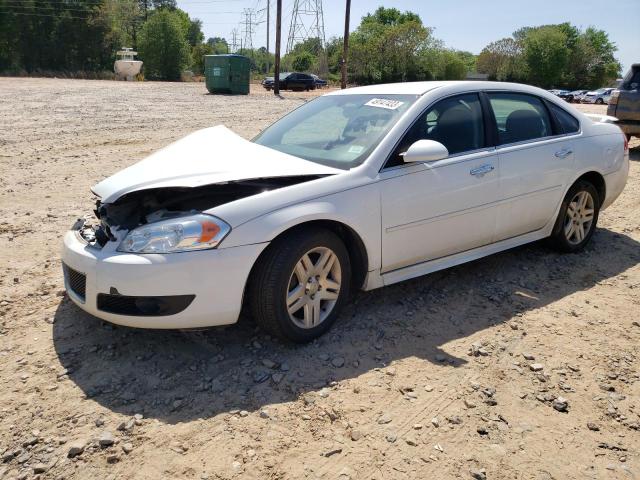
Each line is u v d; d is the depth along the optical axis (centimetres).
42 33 6253
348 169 357
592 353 345
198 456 248
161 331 354
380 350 339
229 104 2120
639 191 760
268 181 336
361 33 8281
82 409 279
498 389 305
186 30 10281
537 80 7831
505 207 432
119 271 297
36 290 411
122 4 8044
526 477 242
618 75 8644
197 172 330
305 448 254
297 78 4081
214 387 298
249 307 332
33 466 241
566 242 500
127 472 238
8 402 284
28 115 1470
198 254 297
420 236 383
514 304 408
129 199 336
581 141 491
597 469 249
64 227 555
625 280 457
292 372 312
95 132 1197
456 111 412
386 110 400
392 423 273
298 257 321
